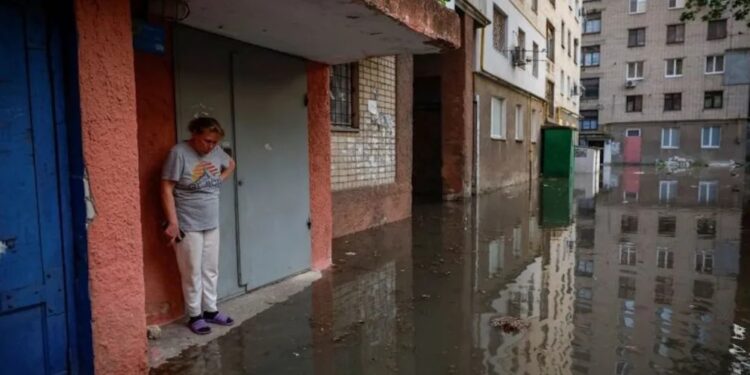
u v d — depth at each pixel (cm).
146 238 392
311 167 586
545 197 1472
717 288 559
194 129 383
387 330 426
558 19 2652
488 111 1527
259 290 512
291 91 540
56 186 282
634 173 2961
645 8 3972
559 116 2769
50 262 281
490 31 1472
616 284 572
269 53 505
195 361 359
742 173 2894
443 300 508
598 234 888
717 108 3800
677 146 3953
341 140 809
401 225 946
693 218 1078
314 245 599
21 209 269
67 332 290
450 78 1327
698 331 429
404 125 997
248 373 345
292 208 554
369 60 867
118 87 296
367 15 379
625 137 4131
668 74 3944
